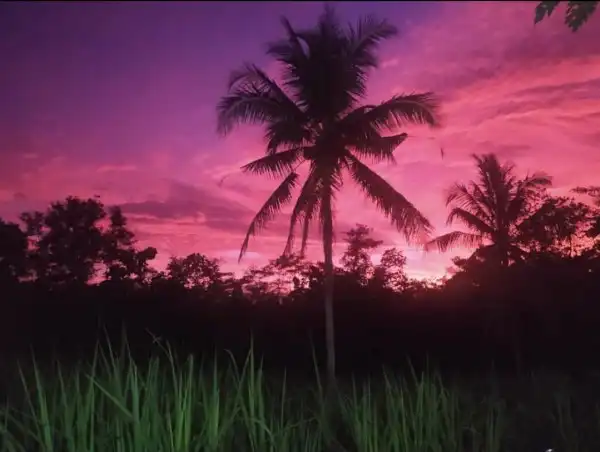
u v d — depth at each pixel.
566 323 30.42
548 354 30.50
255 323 29.34
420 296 32.31
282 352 28.72
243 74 20.66
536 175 28.34
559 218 29.81
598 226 30.11
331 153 22.83
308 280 32.44
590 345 29.94
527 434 7.04
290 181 23.84
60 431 4.54
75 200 26.95
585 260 30.72
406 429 5.34
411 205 23.56
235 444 4.98
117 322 25.36
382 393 6.20
